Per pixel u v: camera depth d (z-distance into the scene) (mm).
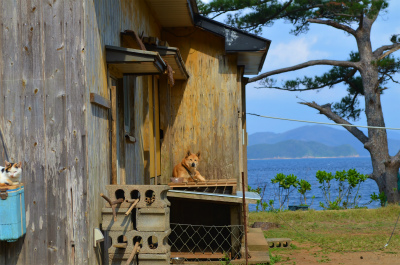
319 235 11406
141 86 9031
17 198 5121
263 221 13750
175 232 9898
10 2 5520
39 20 5477
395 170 22312
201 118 11320
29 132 5434
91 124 5629
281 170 165125
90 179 5508
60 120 5422
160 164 11094
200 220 9961
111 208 5797
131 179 7957
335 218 14047
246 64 12398
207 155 11281
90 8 5695
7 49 5496
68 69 5434
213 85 11336
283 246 9984
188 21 10930
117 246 5727
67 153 5406
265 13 23969
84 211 5395
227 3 23609
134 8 8555
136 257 5797
